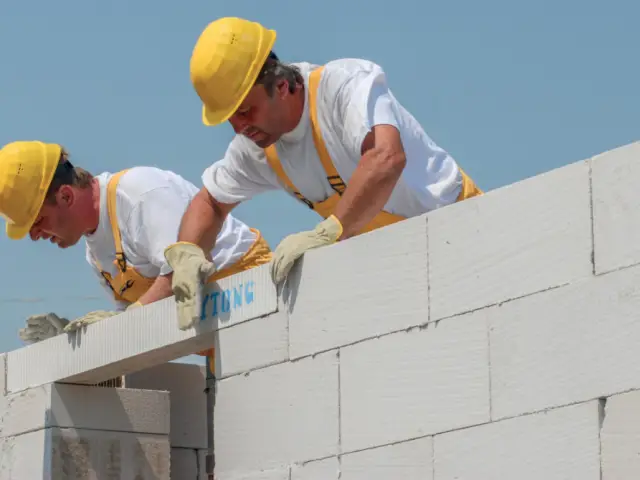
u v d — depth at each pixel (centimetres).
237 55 1002
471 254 856
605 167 795
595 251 795
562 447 795
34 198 1164
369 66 995
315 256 951
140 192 1134
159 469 1163
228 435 997
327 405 930
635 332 771
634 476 762
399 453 881
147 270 1156
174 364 1241
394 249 902
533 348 817
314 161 1027
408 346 885
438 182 1041
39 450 1135
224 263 1191
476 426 840
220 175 1095
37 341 1246
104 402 1150
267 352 977
